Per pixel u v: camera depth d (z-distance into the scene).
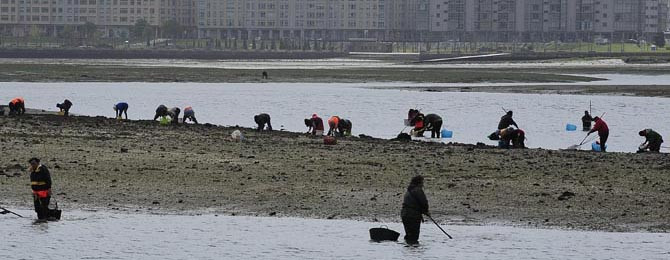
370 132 122.44
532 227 60.34
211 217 62.44
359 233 58.75
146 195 68.56
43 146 90.94
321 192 70.00
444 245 55.84
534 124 136.62
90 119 123.06
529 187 72.06
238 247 55.06
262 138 103.75
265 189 70.88
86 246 54.81
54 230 58.50
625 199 68.12
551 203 66.69
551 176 77.25
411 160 85.75
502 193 69.75
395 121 138.88
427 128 115.25
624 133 125.19
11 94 185.88
